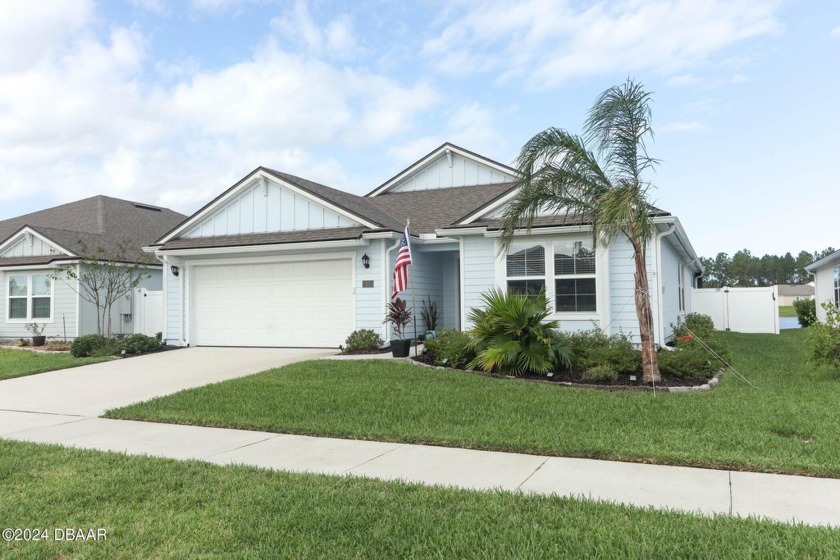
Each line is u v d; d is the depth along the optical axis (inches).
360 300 637.9
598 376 406.6
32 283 874.8
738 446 244.7
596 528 166.2
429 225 705.0
